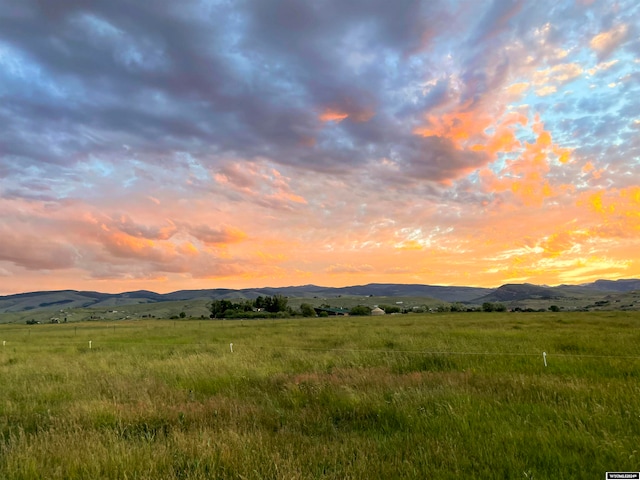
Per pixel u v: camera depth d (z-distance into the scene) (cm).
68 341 2731
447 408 667
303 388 888
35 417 744
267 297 11550
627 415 614
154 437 616
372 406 716
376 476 442
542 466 463
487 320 3972
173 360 1435
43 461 504
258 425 644
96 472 463
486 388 813
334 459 484
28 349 2184
